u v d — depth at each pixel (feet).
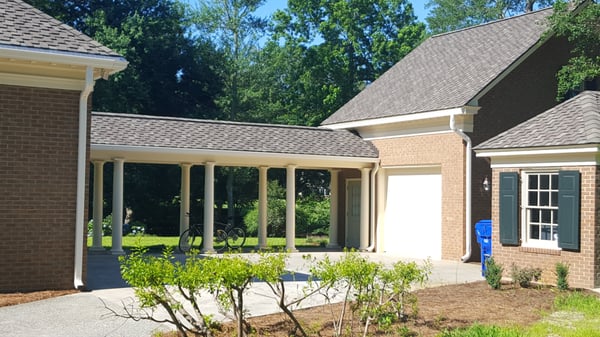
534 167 52.44
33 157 44.57
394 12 145.18
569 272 49.52
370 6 141.49
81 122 45.73
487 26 85.25
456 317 37.73
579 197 48.91
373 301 34.86
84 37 45.78
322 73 138.31
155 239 110.11
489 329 32.89
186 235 77.71
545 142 50.85
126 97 122.11
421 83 81.51
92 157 67.97
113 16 133.69
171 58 135.03
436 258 72.49
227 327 34.65
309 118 139.54
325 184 147.13
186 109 138.21
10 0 46.75
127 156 69.15
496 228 55.36
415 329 34.71
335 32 140.67
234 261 28.86
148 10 139.03
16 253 44.14
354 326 35.29
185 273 28.19
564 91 70.44
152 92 133.90
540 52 73.56
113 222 69.41
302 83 143.23
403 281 34.19
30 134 44.47
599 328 35.01
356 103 89.15
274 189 126.41
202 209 132.36
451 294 45.50
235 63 143.13
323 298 44.06
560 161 50.49
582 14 68.03
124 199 127.65
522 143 52.75
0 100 43.60
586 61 70.85
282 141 77.51
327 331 34.04
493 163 55.88
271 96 148.87
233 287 28.43
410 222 76.64
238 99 140.77
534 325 35.40
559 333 33.60
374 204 81.00
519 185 53.67
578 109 53.47
